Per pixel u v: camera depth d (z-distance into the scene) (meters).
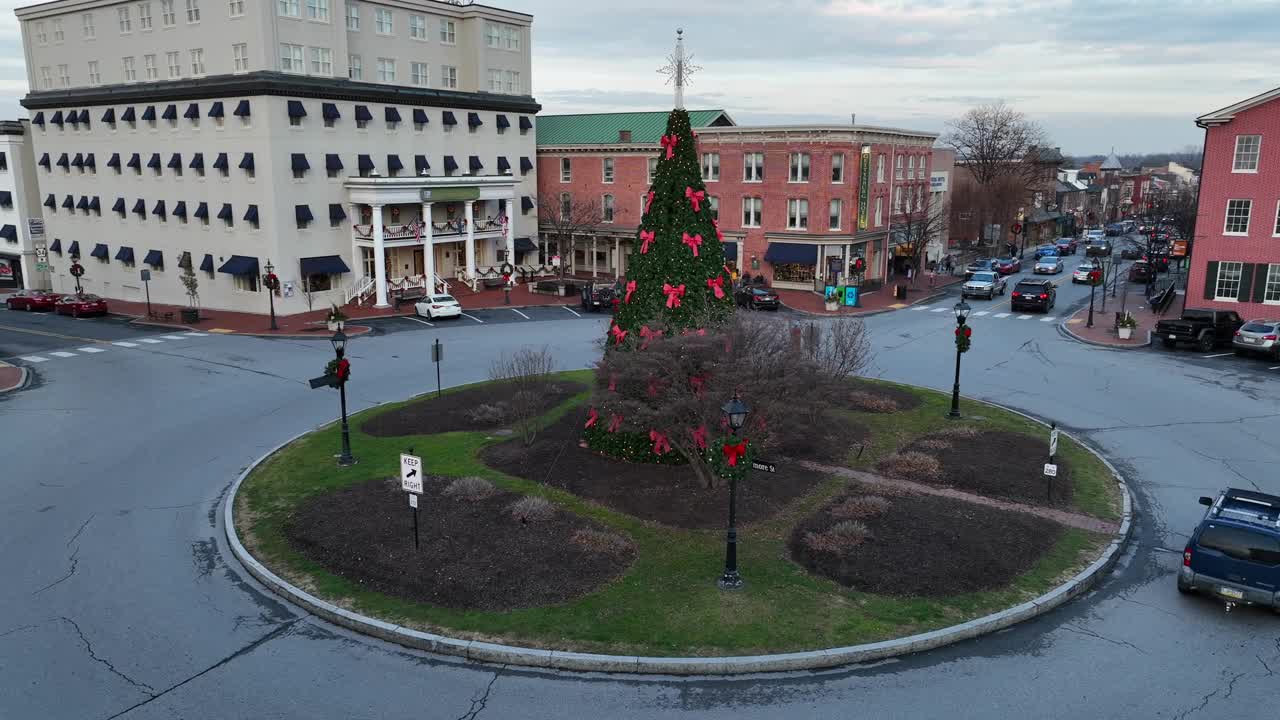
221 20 46.62
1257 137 40.66
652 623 13.41
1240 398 28.20
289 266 47.25
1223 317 36.97
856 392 27.39
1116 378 31.33
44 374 32.44
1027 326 43.22
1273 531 13.77
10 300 52.66
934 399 27.92
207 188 49.22
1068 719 11.30
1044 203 110.75
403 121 52.84
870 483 19.84
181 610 14.16
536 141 67.69
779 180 56.88
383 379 31.23
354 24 51.12
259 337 40.38
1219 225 42.22
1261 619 13.98
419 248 55.38
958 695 11.84
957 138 97.75
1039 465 21.12
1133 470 21.28
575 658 12.44
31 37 58.56
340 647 13.05
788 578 14.99
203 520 18.02
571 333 40.97
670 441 19.52
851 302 49.69
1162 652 12.96
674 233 20.70
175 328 43.41
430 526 17.03
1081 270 63.19
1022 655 12.88
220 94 46.53
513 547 16.05
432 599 14.20
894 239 64.25
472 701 11.69
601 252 65.69
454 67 58.22
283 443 23.38
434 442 23.03
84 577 15.35
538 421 24.09
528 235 63.19
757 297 48.50
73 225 59.62
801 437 21.89
